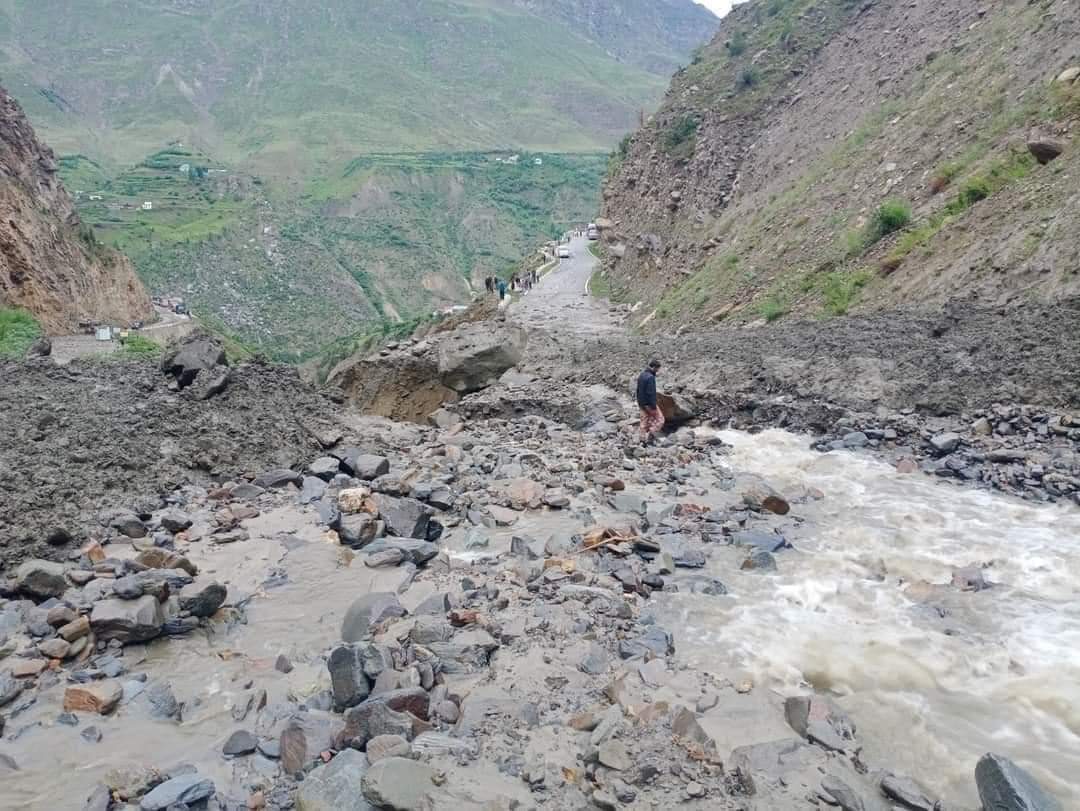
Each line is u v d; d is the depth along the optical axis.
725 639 6.65
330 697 5.80
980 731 5.50
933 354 13.16
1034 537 8.36
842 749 5.21
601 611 6.90
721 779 4.78
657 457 11.77
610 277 53.84
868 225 23.48
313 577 7.78
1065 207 15.32
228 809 4.73
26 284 45.91
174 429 10.82
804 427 12.86
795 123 41.62
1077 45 21.17
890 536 8.57
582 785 4.75
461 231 176.12
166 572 7.07
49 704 5.80
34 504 8.31
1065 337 12.21
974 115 24.05
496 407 16.62
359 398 20.84
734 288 29.58
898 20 38.69
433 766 4.80
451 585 7.50
